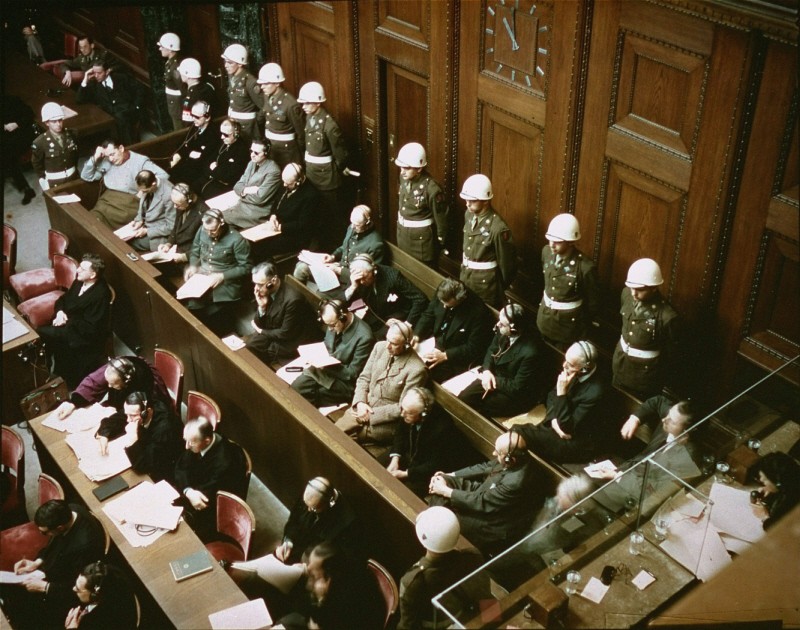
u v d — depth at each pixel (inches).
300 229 362.6
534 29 287.4
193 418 276.8
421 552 220.8
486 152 329.7
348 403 285.6
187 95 434.6
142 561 225.1
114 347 358.9
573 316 278.4
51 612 234.7
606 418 255.3
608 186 285.6
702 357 275.0
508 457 226.1
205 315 335.3
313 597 213.5
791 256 239.3
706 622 155.7
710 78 240.2
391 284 311.7
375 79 365.4
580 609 170.2
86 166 386.9
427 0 323.3
